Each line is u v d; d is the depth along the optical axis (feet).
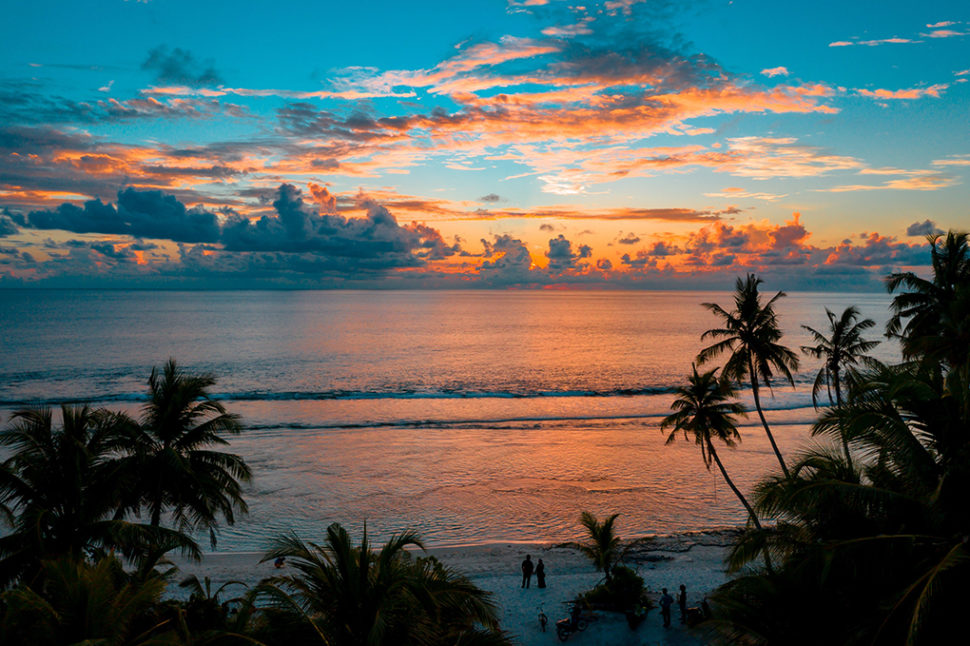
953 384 34.35
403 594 32.35
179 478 65.00
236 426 71.31
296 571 88.69
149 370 320.50
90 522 54.13
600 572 87.45
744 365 96.43
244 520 113.19
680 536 103.19
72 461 53.31
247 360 375.66
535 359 396.78
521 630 67.77
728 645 36.29
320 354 411.95
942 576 29.14
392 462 153.79
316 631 30.37
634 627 66.18
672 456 160.66
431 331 634.84
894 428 33.60
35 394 250.78
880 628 30.25
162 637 28.94
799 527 38.93
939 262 81.46
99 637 28.40
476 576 85.92
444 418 213.66
